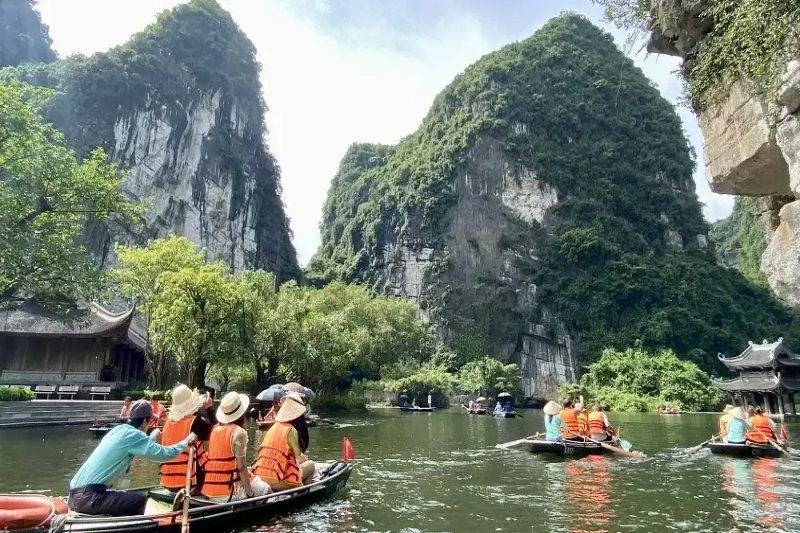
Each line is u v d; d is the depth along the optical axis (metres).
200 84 100.81
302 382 38.59
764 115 7.96
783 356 41.00
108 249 76.38
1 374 30.61
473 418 39.50
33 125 20.81
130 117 88.69
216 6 111.75
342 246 115.31
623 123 105.81
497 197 97.19
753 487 11.12
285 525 8.04
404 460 15.33
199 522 7.09
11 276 19.86
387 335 64.31
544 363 82.75
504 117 103.31
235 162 101.88
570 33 118.44
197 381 29.81
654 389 60.66
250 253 100.69
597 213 95.25
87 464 6.79
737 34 7.96
